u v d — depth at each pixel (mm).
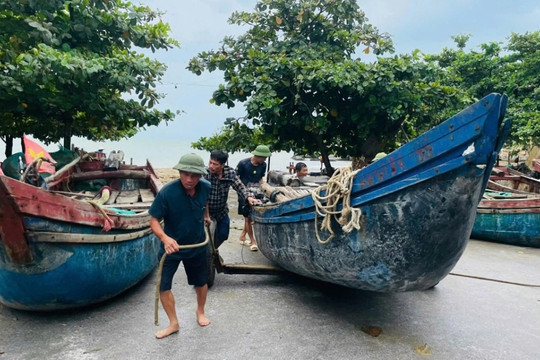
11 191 3205
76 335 3824
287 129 11211
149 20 9664
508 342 3926
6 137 13875
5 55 7664
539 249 8398
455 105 10219
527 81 14070
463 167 3125
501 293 5340
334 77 8867
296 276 5473
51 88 8484
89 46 9109
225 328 4043
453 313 4602
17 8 7574
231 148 10938
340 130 11453
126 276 4574
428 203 3328
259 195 6129
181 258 3828
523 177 12172
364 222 3705
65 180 7645
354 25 11234
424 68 10008
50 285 3820
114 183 8633
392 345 3793
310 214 4203
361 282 4043
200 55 10633
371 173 3604
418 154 3270
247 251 7051
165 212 3686
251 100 9102
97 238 3982
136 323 4102
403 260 3588
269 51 10312
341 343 3809
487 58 14922
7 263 3648
